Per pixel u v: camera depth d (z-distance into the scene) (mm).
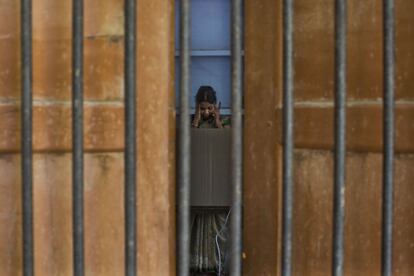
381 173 3229
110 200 3408
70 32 3352
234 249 3020
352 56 3312
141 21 3418
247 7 3619
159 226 3477
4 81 3246
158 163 3463
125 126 2963
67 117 3357
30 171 2963
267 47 3537
